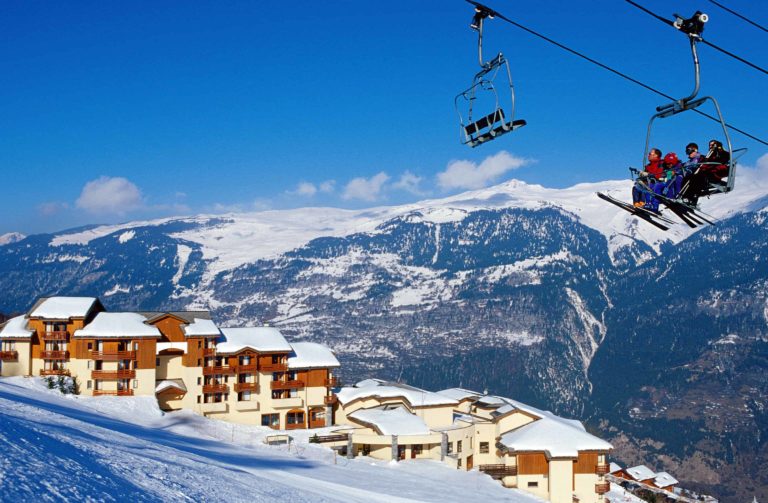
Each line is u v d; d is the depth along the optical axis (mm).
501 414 84875
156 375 86750
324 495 46406
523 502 66312
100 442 44594
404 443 75812
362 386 100625
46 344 85000
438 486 66062
